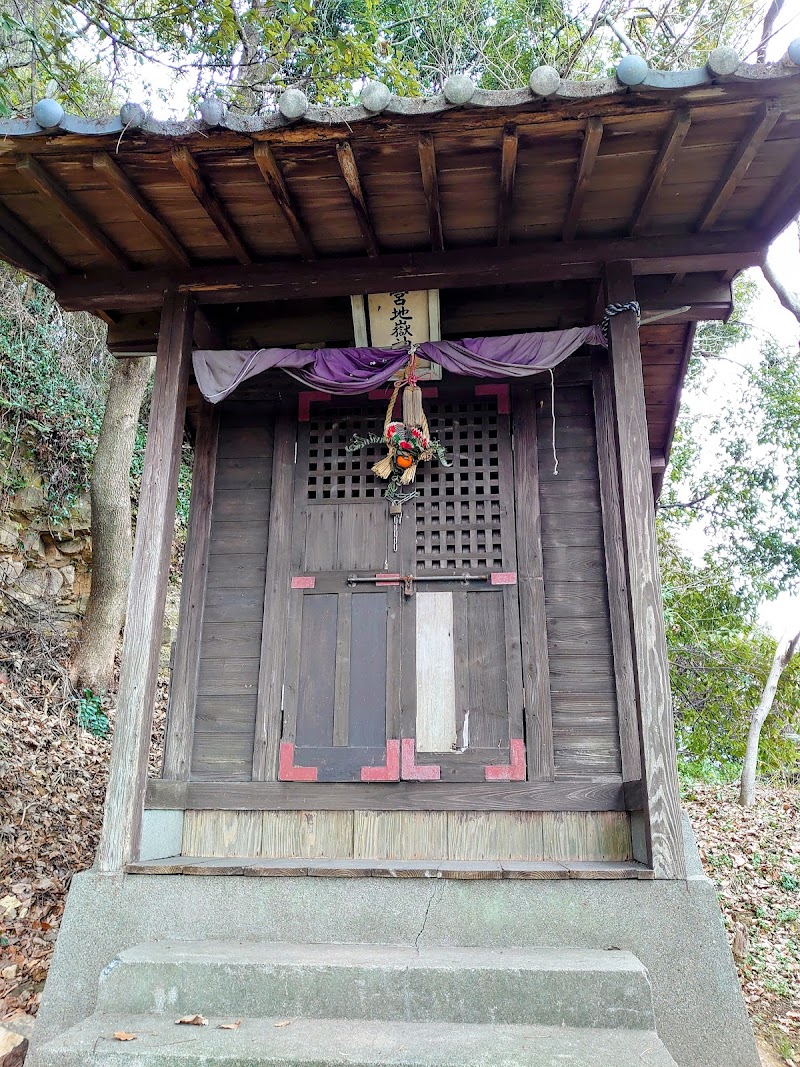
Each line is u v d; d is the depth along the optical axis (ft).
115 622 27.27
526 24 30.32
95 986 9.61
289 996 8.39
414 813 11.98
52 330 30.48
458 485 13.87
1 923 14.10
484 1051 7.27
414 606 13.16
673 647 33.27
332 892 9.83
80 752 23.18
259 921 9.80
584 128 10.06
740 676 32.50
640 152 10.58
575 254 12.41
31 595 26.86
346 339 15.05
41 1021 9.43
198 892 9.98
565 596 13.07
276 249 12.89
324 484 14.38
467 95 9.52
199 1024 8.07
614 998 8.08
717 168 10.93
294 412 14.69
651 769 9.95
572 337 12.78
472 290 14.82
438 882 9.75
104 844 10.28
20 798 19.17
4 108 16.31
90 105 30.89
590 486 13.67
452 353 13.05
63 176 11.14
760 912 19.27
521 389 14.29
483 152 10.52
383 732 12.45
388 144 10.33
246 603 13.65
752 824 26.91
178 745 12.77
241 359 13.16
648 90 9.39
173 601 32.48
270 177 10.81
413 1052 7.25
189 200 11.68
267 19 22.67
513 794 11.87
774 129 10.16
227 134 10.19
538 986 8.19
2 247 12.41
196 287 13.15
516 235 12.51
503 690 12.53
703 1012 8.94
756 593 34.40
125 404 27.58
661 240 12.26
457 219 12.07
